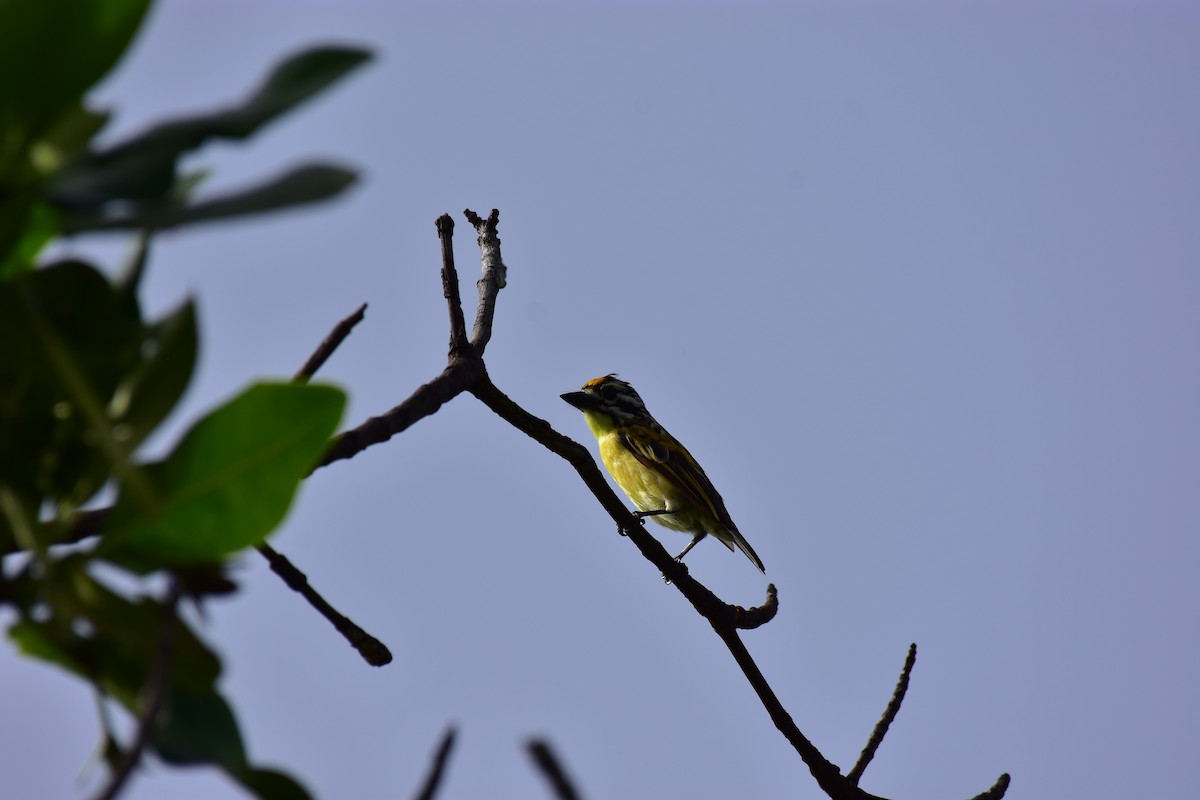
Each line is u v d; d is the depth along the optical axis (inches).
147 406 132.1
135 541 137.3
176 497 136.8
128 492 136.0
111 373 133.3
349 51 121.6
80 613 137.0
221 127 117.6
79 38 120.6
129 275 138.5
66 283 132.3
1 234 121.2
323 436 138.9
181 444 137.1
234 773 144.4
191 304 132.2
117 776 114.2
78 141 128.3
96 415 128.7
